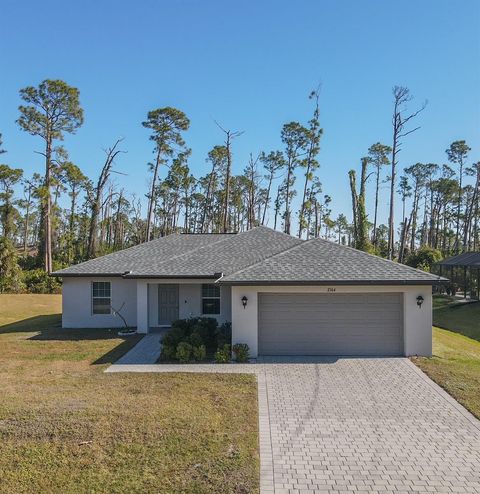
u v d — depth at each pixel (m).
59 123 42.28
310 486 5.97
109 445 6.95
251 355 13.61
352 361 13.01
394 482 6.09
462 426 8.09
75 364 12.81
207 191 56.09
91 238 41.47
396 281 13.22
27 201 59.00
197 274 17.62
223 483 5.93
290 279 13.38
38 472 6.15
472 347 16.22
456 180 63.72
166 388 10.20
